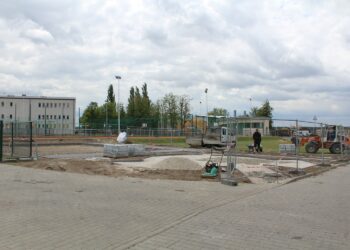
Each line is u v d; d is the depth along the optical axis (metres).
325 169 20.27
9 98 110.31
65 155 25.27
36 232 6.94
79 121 90.88
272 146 41.00
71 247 6.11
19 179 13.84
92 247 6.13
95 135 67.19
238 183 14.23
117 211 8.84
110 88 110.75
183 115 82.06
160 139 56.34
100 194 11.09
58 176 14.92
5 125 27.58
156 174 16.06
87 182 13.48
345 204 10.33
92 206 9.34
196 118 41.03
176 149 33.59
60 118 114.50
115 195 10.98
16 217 8.05
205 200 10.52
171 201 10.23
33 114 112.00
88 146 38.03
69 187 12.27
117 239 6.61
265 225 7.78
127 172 16.48
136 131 69.44
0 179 13.80
